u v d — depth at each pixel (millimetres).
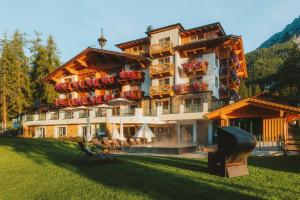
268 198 7402
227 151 9789
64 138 34094
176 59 34969
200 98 32344
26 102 48375
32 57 51500
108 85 40125
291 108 18000
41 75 49969
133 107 37562
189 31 35125
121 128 29031
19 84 47906
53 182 10016
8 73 46750
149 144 29047
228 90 35594
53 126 40375
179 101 33844
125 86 38594
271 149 18047
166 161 13461
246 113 20297
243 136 9938
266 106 18953
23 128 44000
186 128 32969
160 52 35250
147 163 12828
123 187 8812
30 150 18375
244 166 10273
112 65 40531
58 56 51781
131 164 12609
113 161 13492
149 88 36562
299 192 7969
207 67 33406
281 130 19203
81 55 41125
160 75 35281
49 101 48844
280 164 12438
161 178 9633
